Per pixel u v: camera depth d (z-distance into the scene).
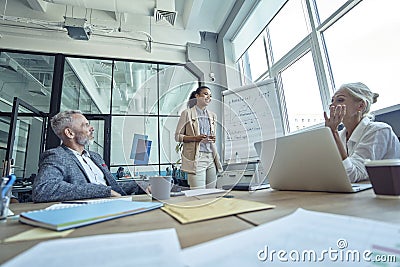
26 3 2.93
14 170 2.67
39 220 0.39
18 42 2.99
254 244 0.25
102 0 2.73
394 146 0.96
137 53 3.37
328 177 0.63
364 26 1.71
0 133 2.83
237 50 3.40
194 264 0.21
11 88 3.01
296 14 2.41
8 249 0.28
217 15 3.44
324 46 2.09
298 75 2.36
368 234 0.26
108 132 3.23
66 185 0.91
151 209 0.53
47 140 2.88
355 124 1.12
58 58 3.11
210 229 0.33
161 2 2.75
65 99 3.14
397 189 0.49
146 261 0.22
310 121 2.13
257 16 2.89
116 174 2.50
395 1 1.48
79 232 0.34
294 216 0.35
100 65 3.33
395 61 1.47
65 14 3.01
